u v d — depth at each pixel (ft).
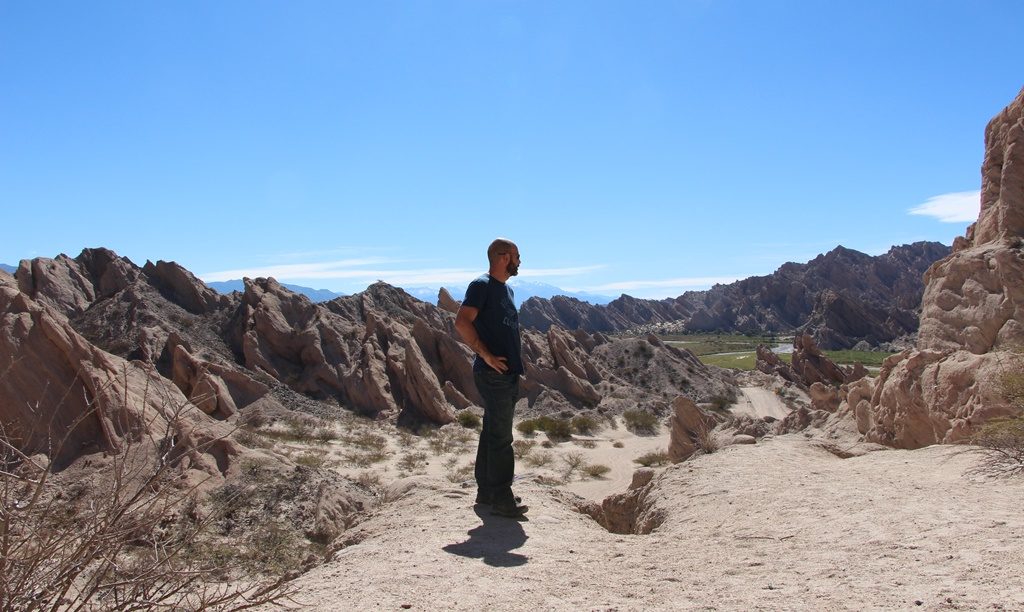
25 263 193.67
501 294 19.33
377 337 160.04
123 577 9.82
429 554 16.80
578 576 15.29
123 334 149.79
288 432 114.11
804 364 214.90
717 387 194.08
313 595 14.39
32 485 9.70
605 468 109.60
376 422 137.49
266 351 154.61
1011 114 69.97
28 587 9.19
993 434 26.94
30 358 62.80
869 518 18.52
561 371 172.35
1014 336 53.72
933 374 45.65
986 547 14.74
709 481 26.25
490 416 20.02
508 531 18.83
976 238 71.05
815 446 35.65
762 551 16.58
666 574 15.29
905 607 11.92
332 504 58.03
